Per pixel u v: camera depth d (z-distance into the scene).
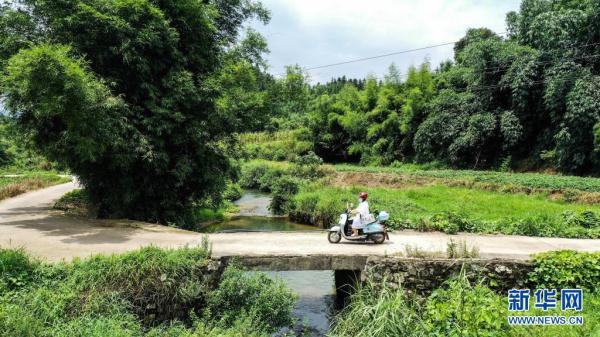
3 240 10.34
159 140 13.36
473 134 31.42
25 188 23.22
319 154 48.50
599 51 26.70
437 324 6.79
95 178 14.09
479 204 18.52
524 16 33.00
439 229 12.39
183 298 7.63
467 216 14.31
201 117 14.38
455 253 8.69
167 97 13.36
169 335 6.90
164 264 7.75
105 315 6.87
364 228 10.20
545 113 29.09
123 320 6.83
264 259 8.82
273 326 7.77
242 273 8.11
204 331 7.00
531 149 30.62
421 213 15.84
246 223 20.67
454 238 11.27
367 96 44.50
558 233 11.95
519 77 28.83
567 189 20.12
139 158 13.27
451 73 38.78
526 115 29.81
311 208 20.61
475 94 33.47
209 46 15.58
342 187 25.05
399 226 12.68
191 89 13.30
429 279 8.29
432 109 36.62
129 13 12.46
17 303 6.67
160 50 13.19
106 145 12.10
